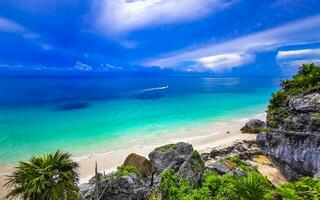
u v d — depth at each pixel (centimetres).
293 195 1240
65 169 923
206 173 1436
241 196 1101
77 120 5528
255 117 5766
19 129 4609
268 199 1139
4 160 2969
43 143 3722
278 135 2100
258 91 13138
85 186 1539
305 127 1908
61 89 14350
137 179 1602
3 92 12194
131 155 1916
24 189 852
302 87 2080
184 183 1279
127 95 11312
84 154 3222
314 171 1798
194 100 9406
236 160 1994
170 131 4462
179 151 2052
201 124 5041
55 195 852
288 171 2047
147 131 4478
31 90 13462
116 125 5003
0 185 2206
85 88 15212
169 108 7375
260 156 2709
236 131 4344
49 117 5894
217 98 10031
